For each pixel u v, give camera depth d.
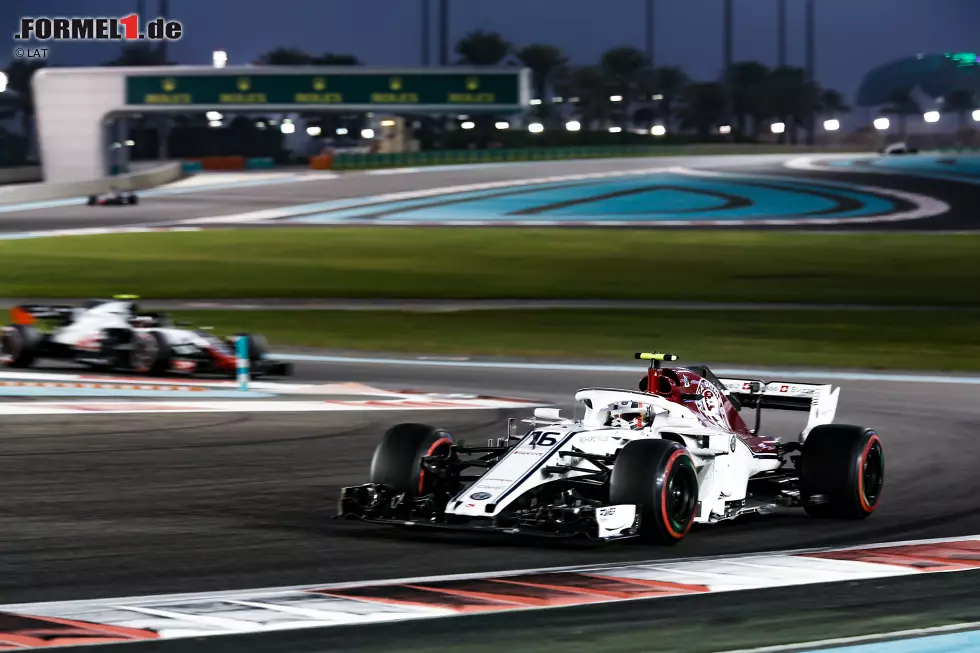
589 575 27.41
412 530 32.84
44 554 29.50
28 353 81.25
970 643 22.20
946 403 67.06
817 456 35.34
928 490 41.47
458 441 50.91
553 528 29.45
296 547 30.58
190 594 25.53
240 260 197.38
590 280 173.00
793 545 32.00
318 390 71.62
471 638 22.08
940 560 29.94
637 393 33.06
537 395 70.06
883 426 57.91
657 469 29.66
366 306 140.00
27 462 43.53
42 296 145.75
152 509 35.62
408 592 25.64
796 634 22.69
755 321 122.81
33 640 21.42
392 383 76.50
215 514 35.00
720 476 32.81
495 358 93.19
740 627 23.09
